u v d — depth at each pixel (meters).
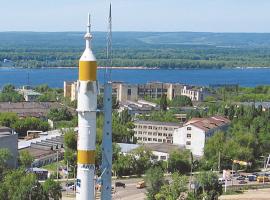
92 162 127.00
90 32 124.75
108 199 129.75
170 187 190.12
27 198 174.25
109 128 128.50
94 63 124.75
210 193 194.75
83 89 125.25
